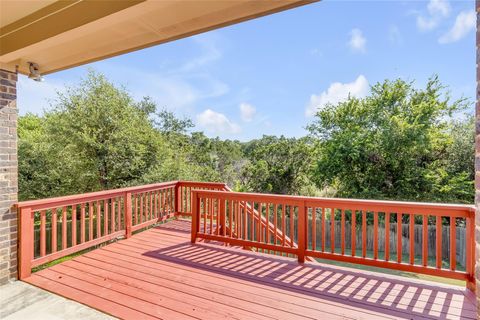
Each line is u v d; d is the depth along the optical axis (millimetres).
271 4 2039
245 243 3771
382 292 2646
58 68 3344
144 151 11289
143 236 4602
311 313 2305
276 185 15773
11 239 2951
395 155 10539
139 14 1985
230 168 19594
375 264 2969
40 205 3201
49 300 2549
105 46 2844
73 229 3619
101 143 10727
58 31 2240
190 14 2227
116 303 2480
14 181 3021
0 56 2668
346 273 3086
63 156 10859
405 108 11375
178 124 16625
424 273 2744
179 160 12898
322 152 12359
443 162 10594
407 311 2309
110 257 3627
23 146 11469
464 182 9984
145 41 2637
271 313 2309
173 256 3660
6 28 2588
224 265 3350
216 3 2064
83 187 11102
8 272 2906
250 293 2656
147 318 2244
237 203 3908
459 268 7781
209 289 2738
